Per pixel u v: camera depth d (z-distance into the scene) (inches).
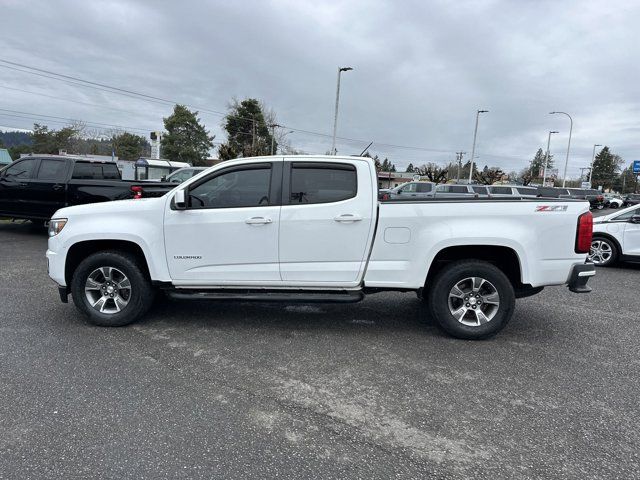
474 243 177.3
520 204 178.2
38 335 182.1
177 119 2519.7
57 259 192.1
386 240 181.5
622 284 316.5
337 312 222.8
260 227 182.7
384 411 129.5
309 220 181.3
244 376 149.8
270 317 212.8
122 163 1375.5
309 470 103.2
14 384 140.2
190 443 112.3
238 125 2518.5
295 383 145.6
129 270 189.3
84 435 114.4
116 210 190.7
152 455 107.2
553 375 155.2
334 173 183.2
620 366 164.1
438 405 133.5
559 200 180.5
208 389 140.1
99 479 98.5
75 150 2997.0
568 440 116.7
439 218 179.3
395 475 102.0
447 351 174.9
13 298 232.7
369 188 181.0
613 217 390.9
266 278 186.5
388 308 231.5
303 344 179.2
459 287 184.9
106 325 193.3
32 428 117.0
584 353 175.9
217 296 187.2
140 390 138.2
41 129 2987.2
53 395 133.9
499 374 155.2
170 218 185.9
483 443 114.9
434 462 107.0
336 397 137.0
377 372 154.9
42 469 101.3
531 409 132.1
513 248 177.0
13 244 387.9
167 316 211.0
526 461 107.8
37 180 402.3
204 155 2618.1
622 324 215.3
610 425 124.2
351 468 104.3
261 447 111.4
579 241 177.8
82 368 152.5
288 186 183.8
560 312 234.8
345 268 183.8
